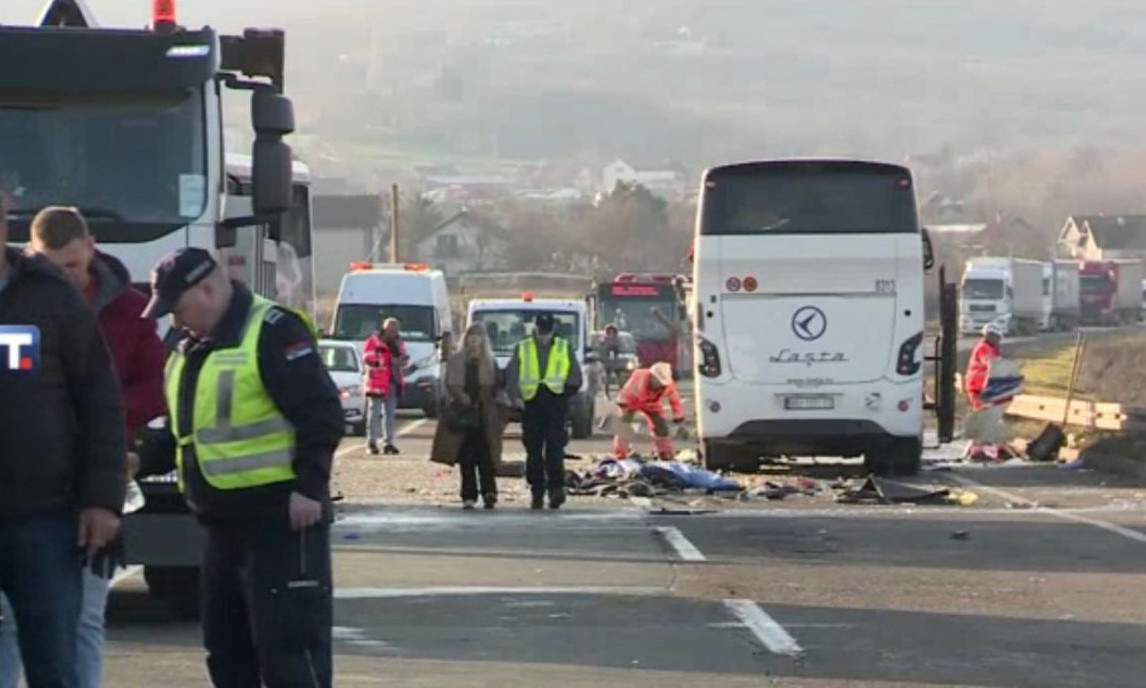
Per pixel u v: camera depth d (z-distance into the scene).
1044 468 87.38
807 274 81.69
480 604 44.69
